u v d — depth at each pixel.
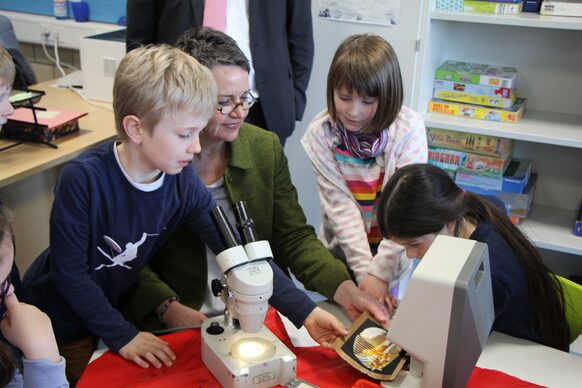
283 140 2.52
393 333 1.05
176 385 1.16
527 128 2.31
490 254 1.34
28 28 3.80
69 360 1.48
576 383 1.24
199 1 2.31
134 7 2.41
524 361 1.31
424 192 1.28
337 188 1.79
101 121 2.41
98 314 1.28
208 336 1.20
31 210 2.35
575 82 2.48
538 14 2.27
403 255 1.66
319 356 1.28
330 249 1.86
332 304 1.53
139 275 1.51
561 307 1.38
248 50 2.40
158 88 1.13
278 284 1.39
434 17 2.28
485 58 2.60
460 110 2.44
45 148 2.10
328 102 1.74
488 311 1.08
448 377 1.02
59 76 3.92
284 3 2.39
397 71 1.66
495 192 2.47
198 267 1.54
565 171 2.61
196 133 1.20
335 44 2.50
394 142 1.72
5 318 1.11
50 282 1.41
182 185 1.34
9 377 1.01
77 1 3.66
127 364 1.24
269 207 1.60
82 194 1.24
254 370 1.12
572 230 2.46
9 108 1.72
